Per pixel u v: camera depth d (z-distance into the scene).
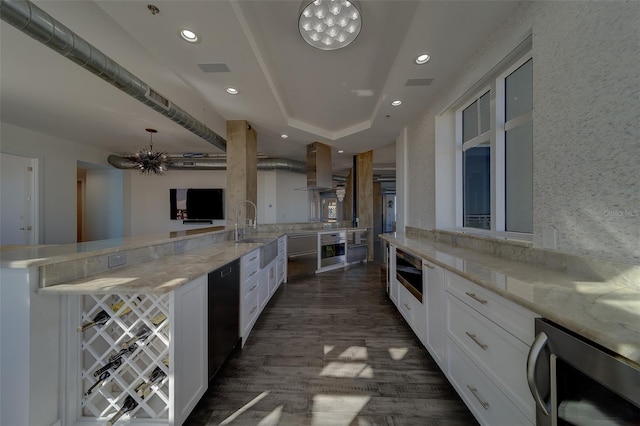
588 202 1.19
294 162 6.66
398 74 2.44
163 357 1.32
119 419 1.29
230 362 1.95
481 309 1.27
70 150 5.36
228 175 3.75
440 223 2.91
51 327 1.21
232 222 3.74
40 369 1.17
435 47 2.04
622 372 0.63
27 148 4.59
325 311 2.96
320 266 4.88
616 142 1.07
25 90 3.07
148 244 1.80
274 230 4.64
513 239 1.83
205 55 2.07
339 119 4.01
